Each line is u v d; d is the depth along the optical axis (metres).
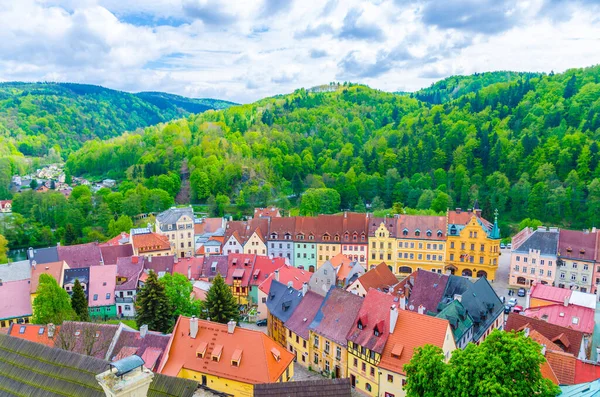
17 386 28.73
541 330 61.59
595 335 64.69
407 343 54.56
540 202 165.38
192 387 31.86
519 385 33.16
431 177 198.25
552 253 104.88
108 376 20.48
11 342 31.39
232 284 97.38
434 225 117.81
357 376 59.50
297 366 68.12
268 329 81.00
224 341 54.78
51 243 168.38
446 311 62.53
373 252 121.75
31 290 88.69
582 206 163.12
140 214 185.25
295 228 127.94
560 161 180.62
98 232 162.50
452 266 115.81
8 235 161.75
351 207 198.25
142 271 97.94
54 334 60.31
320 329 65.19
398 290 80.81
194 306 77.56
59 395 27.36
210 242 129.88
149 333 59.28
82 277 95.38
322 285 81.88
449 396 35.44
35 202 182.62
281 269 89.69
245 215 189.38
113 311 93.12
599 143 180.12
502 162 195.62
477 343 65.44
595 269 100.19
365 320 59.84
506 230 159.50
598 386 38.06
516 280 108.94
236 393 51.84
